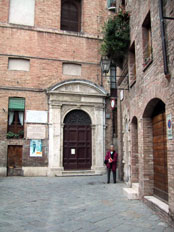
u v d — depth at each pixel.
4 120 14.88
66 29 17.56
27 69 15.81
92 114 16.59
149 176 7.52
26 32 15.95
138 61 8.37
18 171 14.83
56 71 16.22
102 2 17.91
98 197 8.39
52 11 16.70
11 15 16.09
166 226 5.22
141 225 5.30
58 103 15.79
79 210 6.64
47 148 15.33
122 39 9.91
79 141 16.25
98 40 17.42
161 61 5.97
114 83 17.50
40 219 5.79
